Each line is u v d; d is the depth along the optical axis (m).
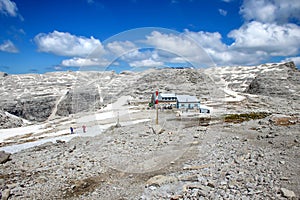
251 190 7.04
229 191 7.26
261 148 12.38
